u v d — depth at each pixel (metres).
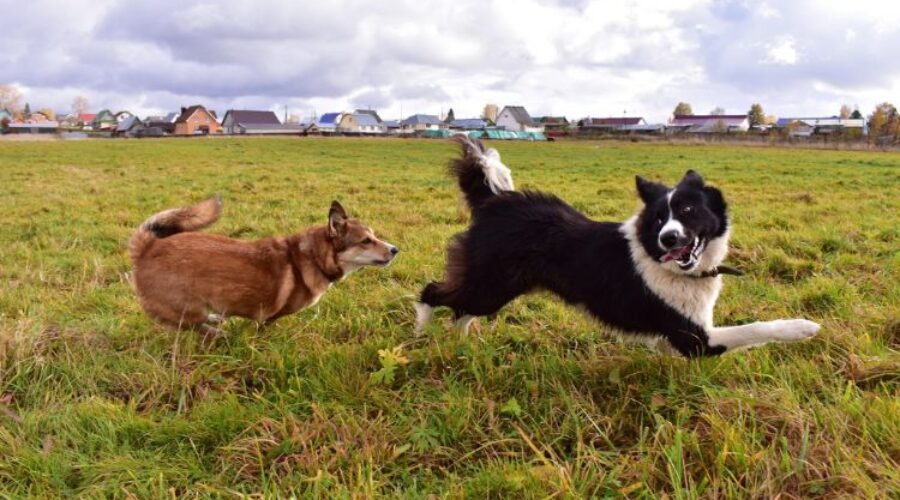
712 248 4.09
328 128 117.44
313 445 3.46
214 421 3.64
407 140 64.38
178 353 4.61
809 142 54.84
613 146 54.28
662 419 3.53
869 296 5.77
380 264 5.36
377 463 3.34
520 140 71.25
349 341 4.98
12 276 6.97
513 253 4.73
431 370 4.35
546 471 3.09
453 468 3.38
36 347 4.50
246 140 61.28
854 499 2.75
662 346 4.61
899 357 4.06
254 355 4.55
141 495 3.04
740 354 4.32
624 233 4.33
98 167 25.09
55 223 10.42
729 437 3.19
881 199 13.13
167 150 39.75
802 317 5.38
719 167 25.05
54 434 3.55
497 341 4.96
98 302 5.86
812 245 7.94
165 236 5.04
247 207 12.25
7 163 27.30
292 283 5.00
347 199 13.80
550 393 4.06
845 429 3.26
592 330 5.16
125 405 3.93
